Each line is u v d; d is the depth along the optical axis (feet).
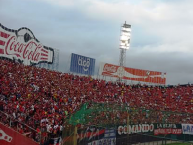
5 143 66.13
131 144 72.74
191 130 80.59
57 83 146.30
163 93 200.54
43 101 109.91
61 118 104.63
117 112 76.69
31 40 146.61
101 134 70.33
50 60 163.94
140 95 191.01
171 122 79.41
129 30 228.63
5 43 128.98
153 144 75.36
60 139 85.92
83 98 144.87
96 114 76.69
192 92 197.67
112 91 183.32
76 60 182.50
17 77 115.96
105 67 204.95
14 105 86.74
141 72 213.87
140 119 77.00
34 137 82.38
